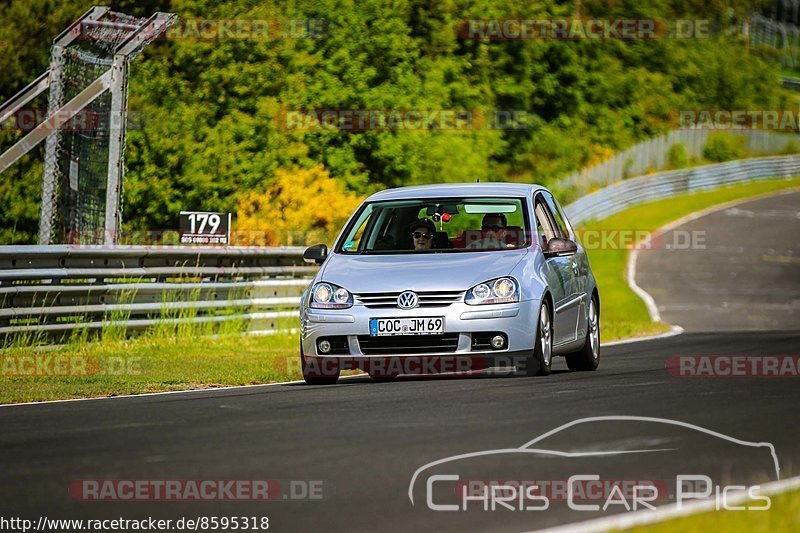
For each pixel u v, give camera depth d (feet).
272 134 372.38
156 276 165.99
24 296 142.20
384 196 121.70
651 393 95.35
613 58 611.47
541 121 537.65
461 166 418.51
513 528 49.06
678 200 556.10
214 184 363.15
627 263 394.32
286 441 71.46
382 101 401.49
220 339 166.40
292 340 171.94
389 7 418.31
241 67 382.01
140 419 84.17
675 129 623.36
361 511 52.49
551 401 89.35
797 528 47.83
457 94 465.47
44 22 401.08
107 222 198.49
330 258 116.16
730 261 399.85
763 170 649.61
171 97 375.04
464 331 106.22
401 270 110.11
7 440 75.05
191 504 54.75
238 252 177.58
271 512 52.80
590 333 125.49
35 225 365.40
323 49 398.42
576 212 449.89
